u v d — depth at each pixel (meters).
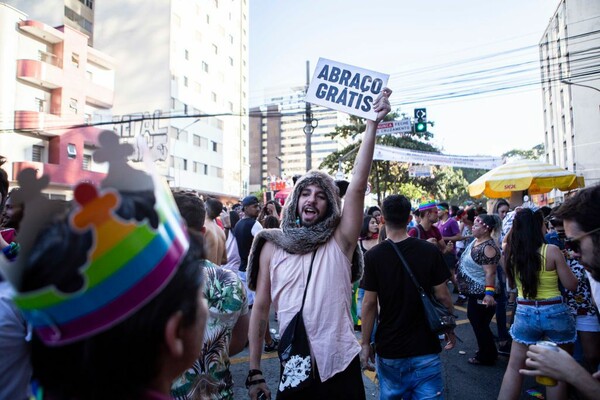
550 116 41.88
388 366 2.79
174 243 0.79
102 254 0.67
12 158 21.03
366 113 2.53
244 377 4.52
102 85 27.23
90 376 0.73
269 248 2.43
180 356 0.82
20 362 1.40
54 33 23.33
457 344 5.58
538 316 3.12
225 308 1.92
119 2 34.81
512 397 3.14
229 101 44.50
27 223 0.72
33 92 22.86
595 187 1.66
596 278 1.63
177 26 35.22
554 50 35.78
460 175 40.53
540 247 3.17
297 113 17.08
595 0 30.30
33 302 0.67
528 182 7.46
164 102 33.53
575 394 1.74
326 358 2.12
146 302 0.72
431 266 2.79
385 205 2.98
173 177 33.09
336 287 2.24
